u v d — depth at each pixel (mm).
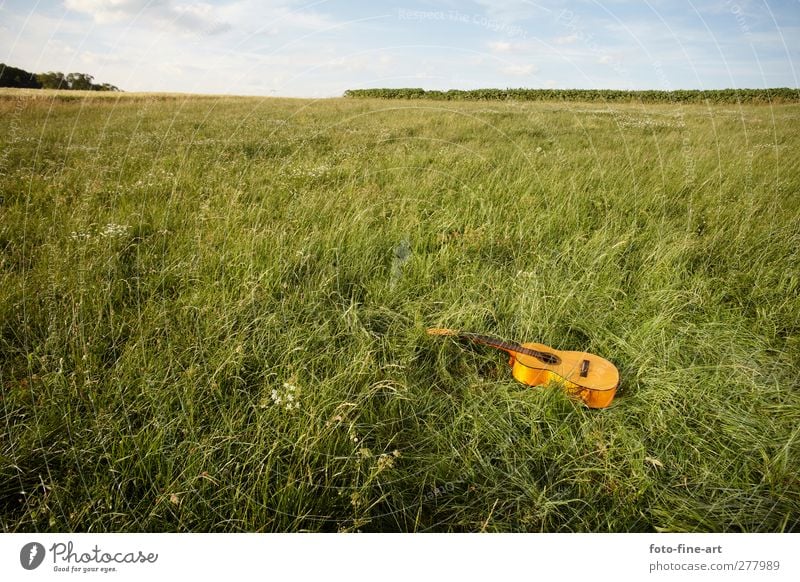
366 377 2666
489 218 4836
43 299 3248
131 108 16703
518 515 2166
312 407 2324
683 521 2129
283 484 2145
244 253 3852
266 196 5461
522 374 2887
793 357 3088
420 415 2600
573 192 5516
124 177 6520
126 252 4160
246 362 2764
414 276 3883
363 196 5230
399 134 10523
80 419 2338
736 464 2350
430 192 5770
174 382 2531
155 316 3092
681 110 16766
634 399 2736
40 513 2051
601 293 3674
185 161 7320
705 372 2883
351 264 3973
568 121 13164
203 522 2049
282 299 3305
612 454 2391
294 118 13805
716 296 3664
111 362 2793
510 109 16578
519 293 3594
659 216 5102
